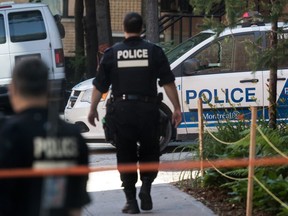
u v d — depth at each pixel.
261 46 24.69
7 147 9.51
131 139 19.77
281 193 19.05
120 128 19.70
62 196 9.38
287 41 23.23
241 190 20.20
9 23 39.59
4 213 9.48
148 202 20.22
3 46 39.47
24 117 9.72
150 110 19.66
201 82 30.91
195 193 22.75
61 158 9.66
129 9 64.25
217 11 27.64
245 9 23.16
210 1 23.47
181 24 53.06
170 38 56.12
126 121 19.59
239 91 30.86
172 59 31.47
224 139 23.94
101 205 21.44
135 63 19.62
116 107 19.69
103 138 31.39
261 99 30.78
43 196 9.43
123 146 19.91
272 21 23.30
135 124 19.61
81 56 55.00
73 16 64.31
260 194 19.34
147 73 19.66
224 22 23.75
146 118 19.61
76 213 9.76
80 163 9.95
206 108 30.66
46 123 9.72
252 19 23.30
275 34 23.53
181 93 30.84
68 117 31.89
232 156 22.08
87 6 52.66
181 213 20.34
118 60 19.66
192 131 30.98
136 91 19.64
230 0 22.97
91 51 52.69
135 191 20.33
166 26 53.56
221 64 31.06
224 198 21.77
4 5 39.75
